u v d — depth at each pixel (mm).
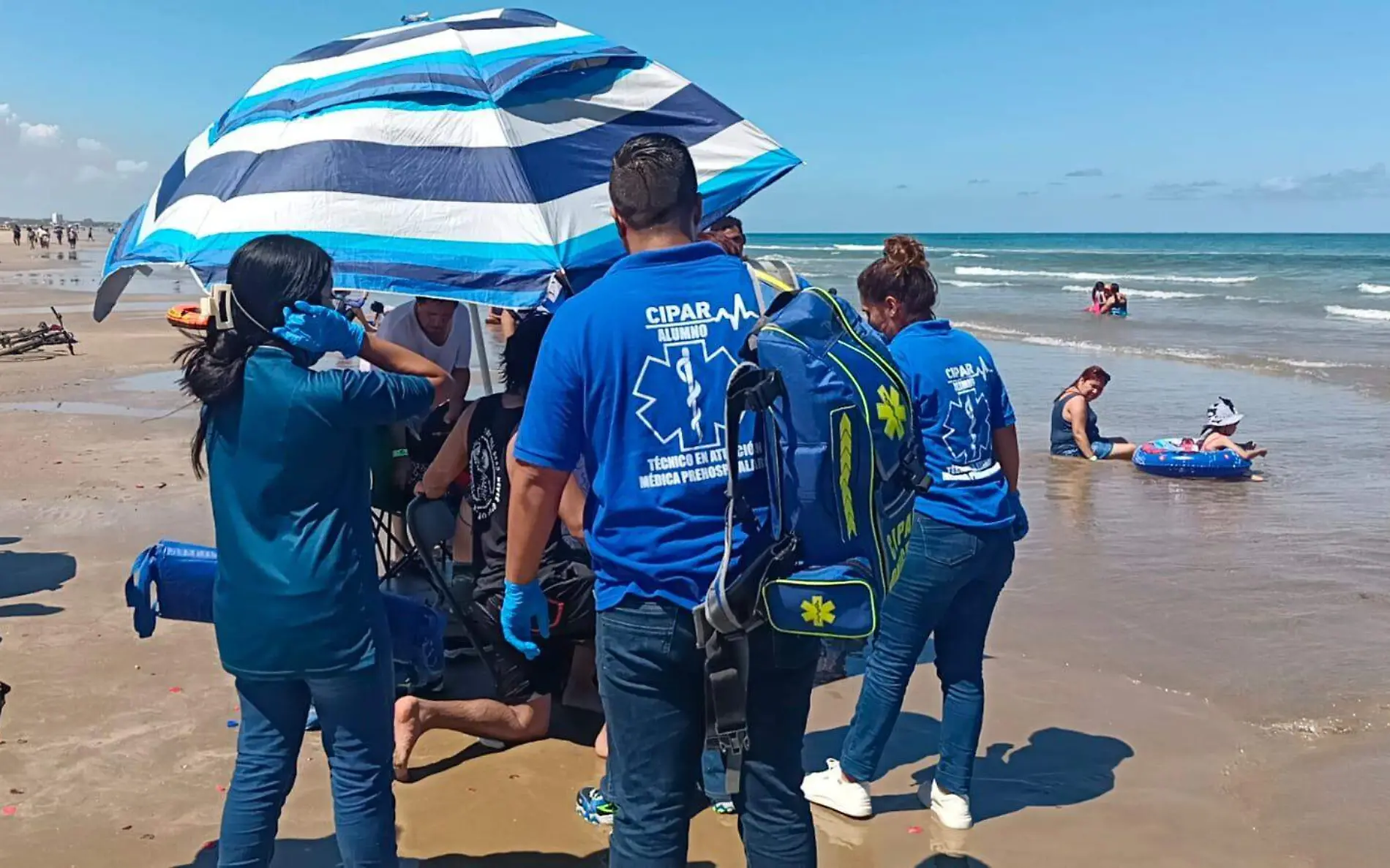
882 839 3641
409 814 3744
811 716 4574
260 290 2619
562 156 3854
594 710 4570
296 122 3904
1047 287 38594
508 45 4219
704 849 3543
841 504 2250
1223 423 9062
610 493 2312
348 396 2613
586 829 3652
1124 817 3766
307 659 2648
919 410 3406
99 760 3984
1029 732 4414
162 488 8000
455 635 4965
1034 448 10305
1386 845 3557
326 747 2814
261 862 2793
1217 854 3527
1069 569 6512
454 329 5422
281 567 2631
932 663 5266
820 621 2207
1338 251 81250
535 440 2342
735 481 2229
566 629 4031
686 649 2295
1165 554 6801
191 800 3727
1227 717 4531
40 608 5508
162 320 22234
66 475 8367
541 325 3801
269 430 2598
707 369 2307
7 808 3629
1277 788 3949
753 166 4223
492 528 4004
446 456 4078
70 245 85750
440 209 3629
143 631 3182
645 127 4152
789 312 2314
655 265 2365
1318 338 19188
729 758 2402
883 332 3672
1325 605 5832
